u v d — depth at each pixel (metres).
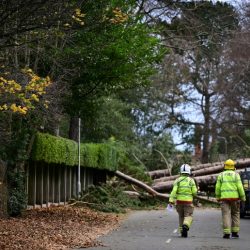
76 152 27.19
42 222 18.31
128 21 21.44
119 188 30.30
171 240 15.58
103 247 13.94
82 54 20.44
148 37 22.61
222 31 40.22
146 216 24.45
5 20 12.99
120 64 21.48
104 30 20.44
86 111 24.81
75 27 15.04
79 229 17.44
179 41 38.97
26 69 15.09
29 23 13.34
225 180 16.48
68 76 20.94
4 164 18.84
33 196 23.59
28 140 20.67
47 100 16.75
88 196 27.22
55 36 16.83
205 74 58.06
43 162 24.09
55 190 26.91
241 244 14.79
